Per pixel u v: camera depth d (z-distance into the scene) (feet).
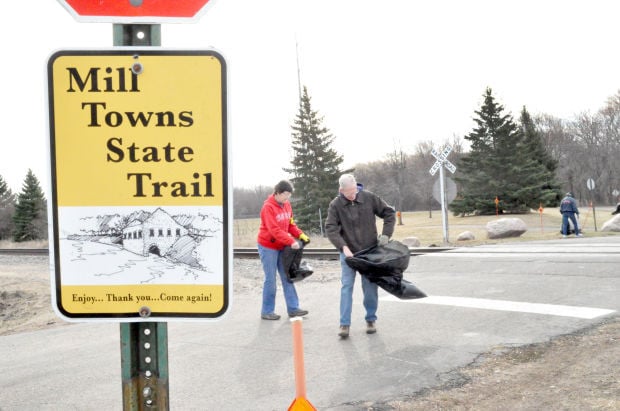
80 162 5.87
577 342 17.75
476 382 14.88
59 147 5.86
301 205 130.00
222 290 5.97
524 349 17.44
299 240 24.31
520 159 135.54
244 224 140.15
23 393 15.81
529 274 30.91
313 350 18.71
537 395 13.62
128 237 5.94
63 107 5.85
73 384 16.44
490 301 24.61
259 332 21.80
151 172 5.92
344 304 20.06
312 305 26.58
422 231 85.92
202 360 18.17
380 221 129.29
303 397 7.75
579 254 36.70
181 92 5.89
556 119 252.01
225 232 5.96
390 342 19.13
